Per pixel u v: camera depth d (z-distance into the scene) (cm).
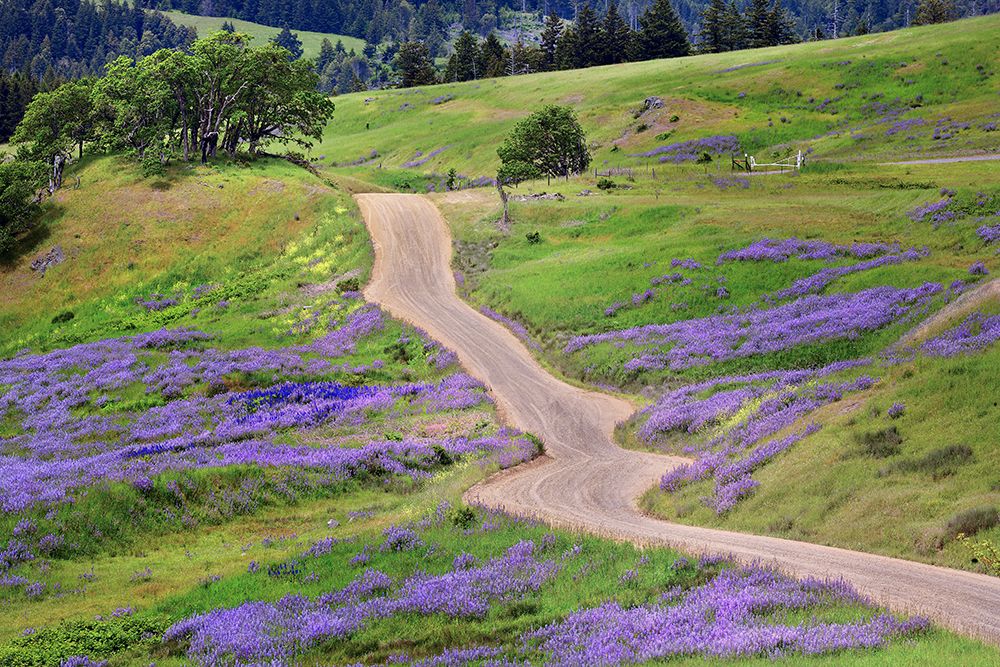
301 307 7075
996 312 3095
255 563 2198
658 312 5497
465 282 7244
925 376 2631
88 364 6047
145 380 5578
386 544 2203
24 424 5184
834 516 2117
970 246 5147
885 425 2458
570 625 1485
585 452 3672
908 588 1558
